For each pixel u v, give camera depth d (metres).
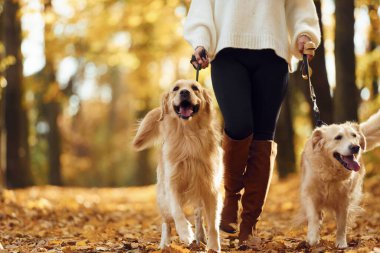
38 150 27.48
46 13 12.87
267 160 4.72
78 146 36.25
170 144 4.46
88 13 15.52
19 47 13.80
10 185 14.45
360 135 4.96
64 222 7.66
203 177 4.41
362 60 14.46
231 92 4.53
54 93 18.19
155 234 6.24
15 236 6.08
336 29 10.17
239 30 4.59
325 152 4.79
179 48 17.03
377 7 12.09
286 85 4.72
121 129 36.66
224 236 5.28
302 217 5.03
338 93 10.18
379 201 9.01
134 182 34.00
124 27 16.02
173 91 4.56
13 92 14.24
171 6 14.34
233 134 4.55
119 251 4.68
